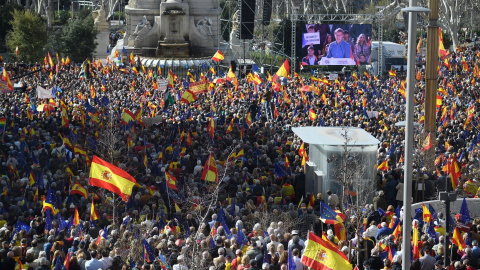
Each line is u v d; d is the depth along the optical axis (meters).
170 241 63.38
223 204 83.50
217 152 107.00
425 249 60.25
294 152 110.94
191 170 103.81
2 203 80.19
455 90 175.25
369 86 191.00
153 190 86.56
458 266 57.09
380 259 59.44
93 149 111.12
